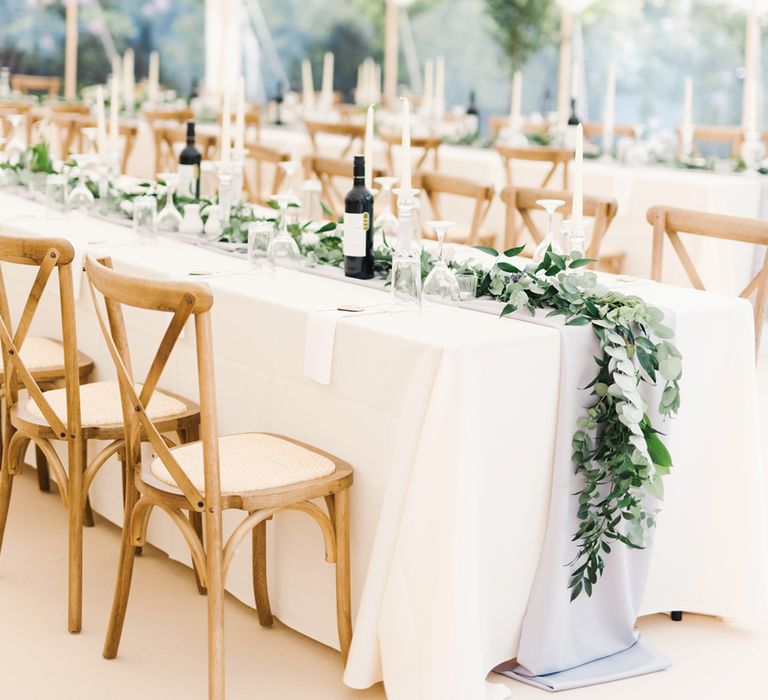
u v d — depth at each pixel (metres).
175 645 2.73
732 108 9.96
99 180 4.25
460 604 2.30
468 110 8.20
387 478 2.43
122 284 2.29
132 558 2.60
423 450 2.31
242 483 2.36
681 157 6.64
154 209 3.55
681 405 2.76
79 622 2.77
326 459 2.52
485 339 2.36
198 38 12.87
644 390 2.63
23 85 11.48
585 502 2.51
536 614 2.54
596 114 10.90
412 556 2.34
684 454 2.80
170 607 2.92
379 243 3.43
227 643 2.73
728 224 3.53
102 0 12.52
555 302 2.61
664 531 2.82
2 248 2.69
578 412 2.52
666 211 3.67
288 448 2.58
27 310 2.69
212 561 2.30
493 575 2.47
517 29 11.44
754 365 2.84
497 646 2.52
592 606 2.64
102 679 2.56
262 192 7.53
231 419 2.89
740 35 9.80
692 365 2.76
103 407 2.88
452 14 11.94
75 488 2.75
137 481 2.46
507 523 2.47
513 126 7.78
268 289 2.87
